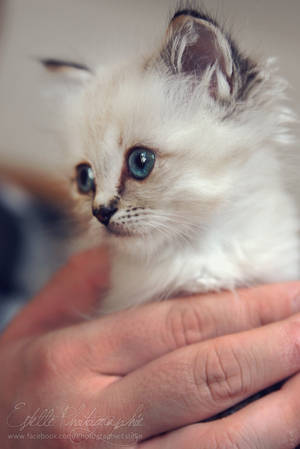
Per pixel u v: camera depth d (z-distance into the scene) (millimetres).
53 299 318
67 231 313
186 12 247
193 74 259
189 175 243
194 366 226
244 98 255
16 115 492
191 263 254
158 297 258
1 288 407
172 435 228
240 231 256
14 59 483
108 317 256
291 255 262
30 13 459
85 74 288
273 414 221
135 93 254
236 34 258
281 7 325
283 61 334
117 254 271
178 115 249
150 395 228
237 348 226
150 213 244
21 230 417
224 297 244
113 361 246
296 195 273
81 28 408
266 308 239
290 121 265
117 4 363
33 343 262
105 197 247
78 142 269
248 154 252
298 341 225
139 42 293
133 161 245
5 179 476
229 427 222
